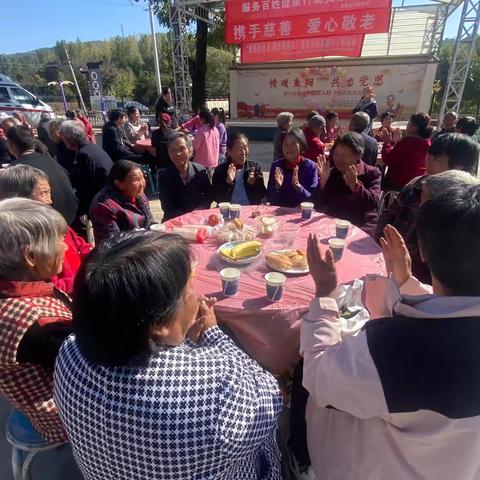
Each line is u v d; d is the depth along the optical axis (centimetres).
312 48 935
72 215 303
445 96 854
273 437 115
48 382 117
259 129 1242
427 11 978
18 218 116
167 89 768
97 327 68
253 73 1241
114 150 565
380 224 234
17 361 108
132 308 67
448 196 76
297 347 165
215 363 79
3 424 194
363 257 197
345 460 96
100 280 68
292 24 827
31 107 1367
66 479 164
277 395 92
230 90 1282
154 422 69
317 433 106
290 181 315
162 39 3447
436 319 71
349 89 1169
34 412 119
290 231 236
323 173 302
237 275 164
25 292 115
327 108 1205
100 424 71
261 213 271
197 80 1191
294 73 1204
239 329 162
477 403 68
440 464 78
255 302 161
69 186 297
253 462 98
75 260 204
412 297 78
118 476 73
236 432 73
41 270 122
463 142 207
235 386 77
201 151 570
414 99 1120
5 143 523
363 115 455
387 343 74
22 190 194
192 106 1224
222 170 337
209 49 2959
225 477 81
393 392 72
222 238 217
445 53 2362
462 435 72
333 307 103
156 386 71
